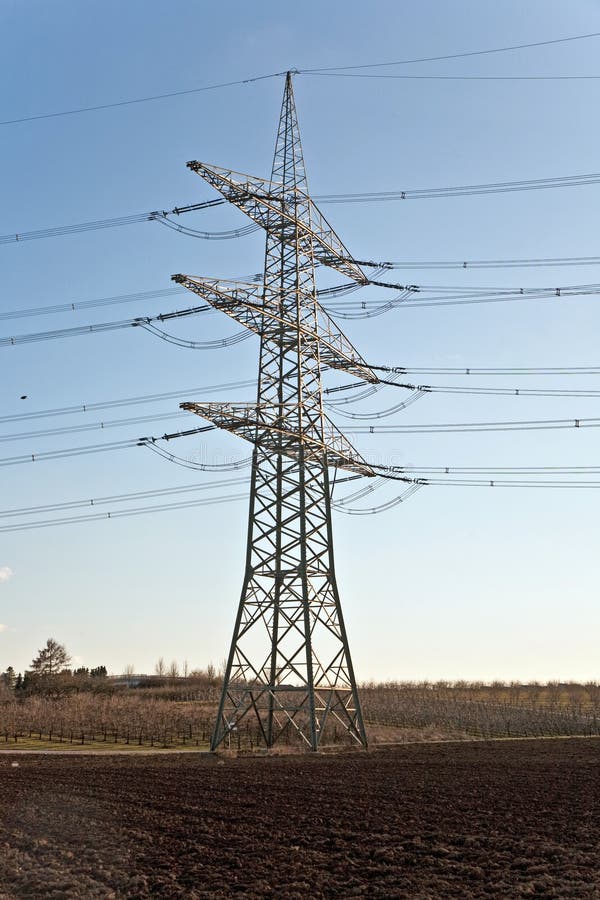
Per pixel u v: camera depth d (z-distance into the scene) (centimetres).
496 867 2248
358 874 2219
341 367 5603
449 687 16262
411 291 5503
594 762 4656
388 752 5262
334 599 5141
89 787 3653
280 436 5162
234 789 3547
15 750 6225
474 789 3531
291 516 5166
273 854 2428
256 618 5050
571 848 2428
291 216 5453
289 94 5838
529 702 12950
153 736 7669
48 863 2380
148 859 2397
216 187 5100
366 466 5606
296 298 5444
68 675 15512
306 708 5128
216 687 15538
